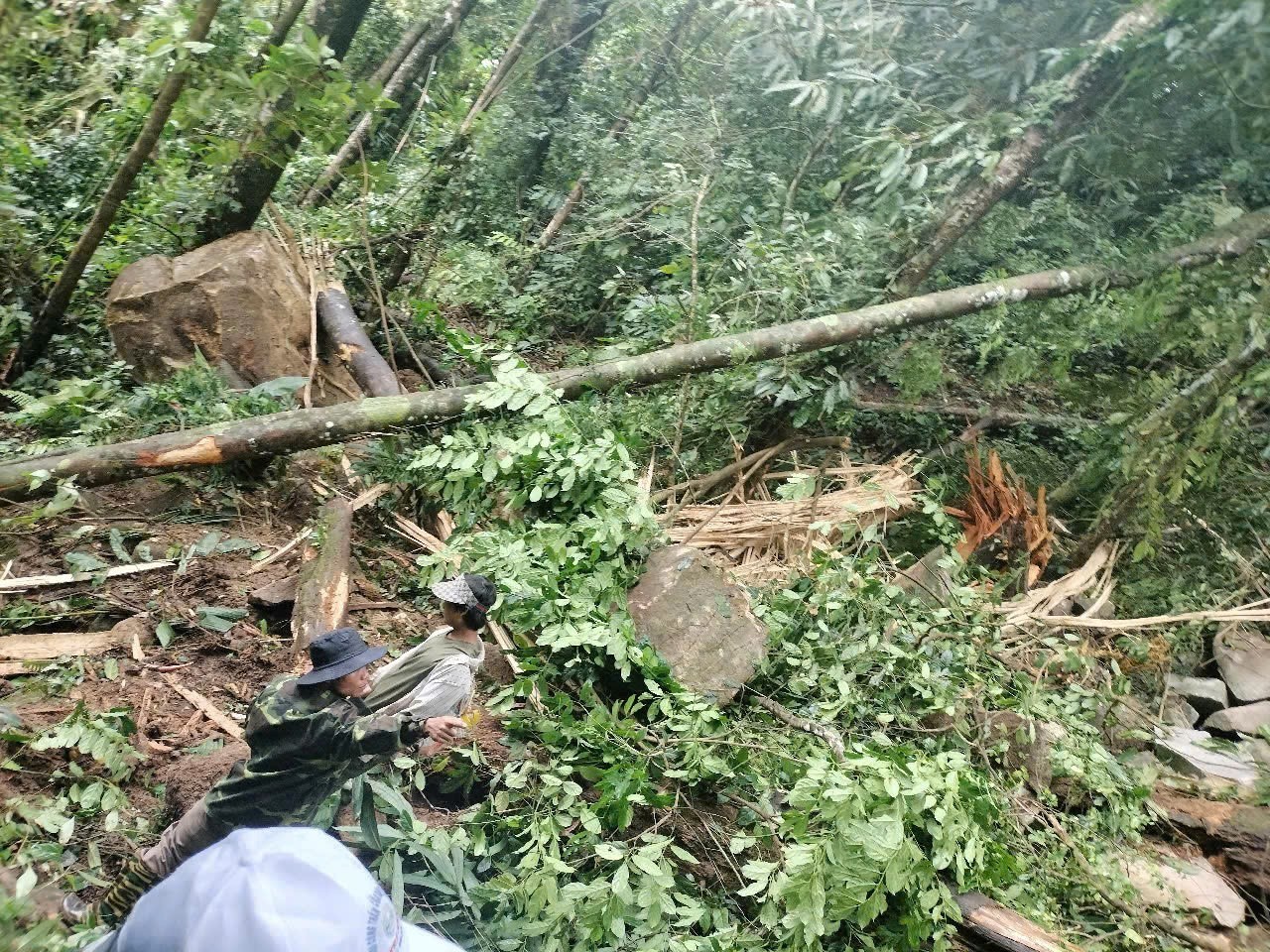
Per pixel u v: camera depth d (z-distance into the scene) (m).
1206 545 6.32
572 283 8.56
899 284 6.32
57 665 4.04
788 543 5.18
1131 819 4.17
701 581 4.27
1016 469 6.93
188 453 4.79
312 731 2.92
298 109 6.17
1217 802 4.61
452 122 8.92
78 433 5.40
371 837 3.20
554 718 3.79
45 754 3.62
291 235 7.25
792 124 8.00
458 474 4.74
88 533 4.90
